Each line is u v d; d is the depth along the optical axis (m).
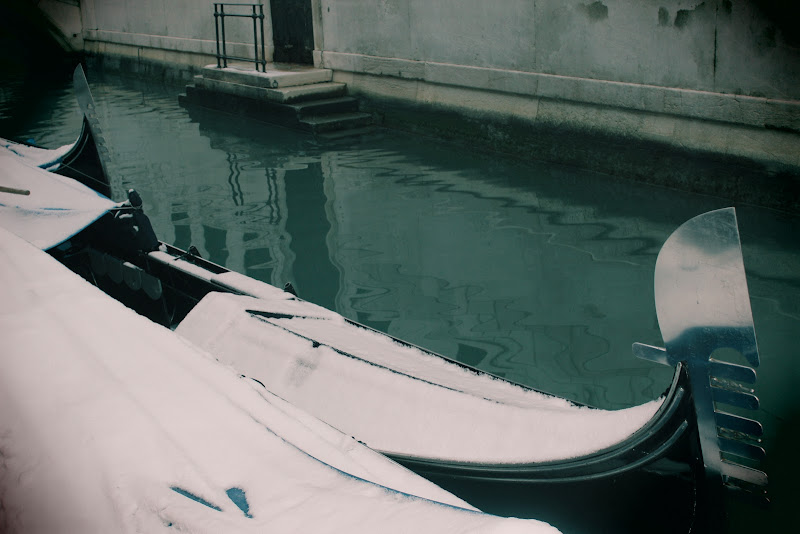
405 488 1.59
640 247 5.73
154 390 1.65
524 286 5.19
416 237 6.25
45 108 13.28
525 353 4.29
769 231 5.86
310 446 1.54
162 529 1.23
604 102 7.65
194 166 8.89
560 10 7.85
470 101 9.20
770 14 6.09
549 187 7.43
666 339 1.98
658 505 2.12
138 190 8.00
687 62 6.83
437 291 5.19
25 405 1.61
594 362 4.16
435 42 9.52
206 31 14.20
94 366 1.76
